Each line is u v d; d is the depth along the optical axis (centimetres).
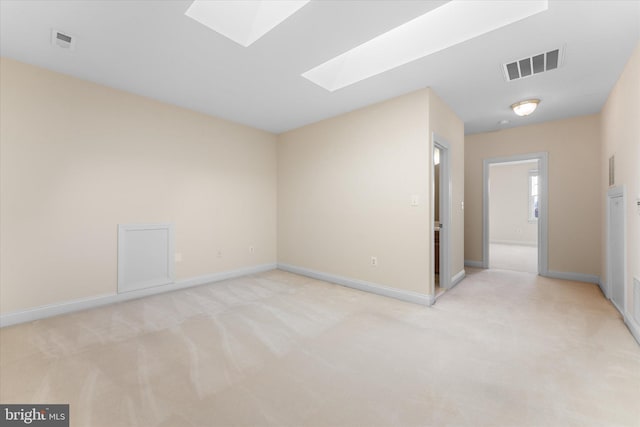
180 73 277
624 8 183
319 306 302
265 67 265
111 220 311
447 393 159
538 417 140
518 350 207
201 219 391
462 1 214
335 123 396
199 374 177
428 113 302
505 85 298
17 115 255
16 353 202
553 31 207
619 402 150
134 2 182
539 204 435
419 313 281
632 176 240
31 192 263
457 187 397
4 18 197
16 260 255
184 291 356
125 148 321
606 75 275
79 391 160
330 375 177
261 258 469
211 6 203
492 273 453
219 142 410
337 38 220
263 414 143
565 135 412
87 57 249
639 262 221
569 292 350
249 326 250
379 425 136
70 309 282
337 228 393
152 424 136
